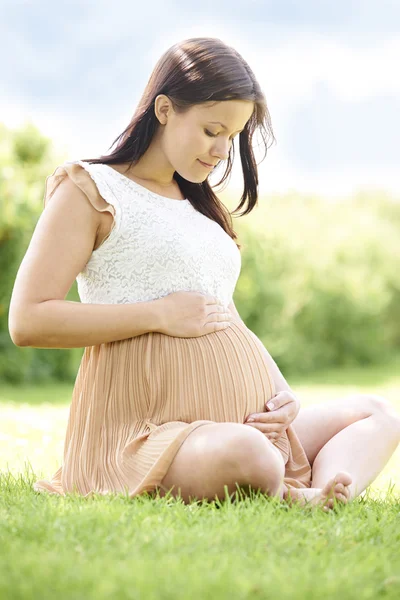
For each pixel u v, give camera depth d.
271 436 3.87
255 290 16.42
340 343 19.17
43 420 8.19
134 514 3.13
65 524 2.97
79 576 2.40
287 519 3.16
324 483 3.84
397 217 22.98
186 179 4.00
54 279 3.76
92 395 3.89
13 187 13.05
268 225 17.17
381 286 19.98
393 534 3.16
